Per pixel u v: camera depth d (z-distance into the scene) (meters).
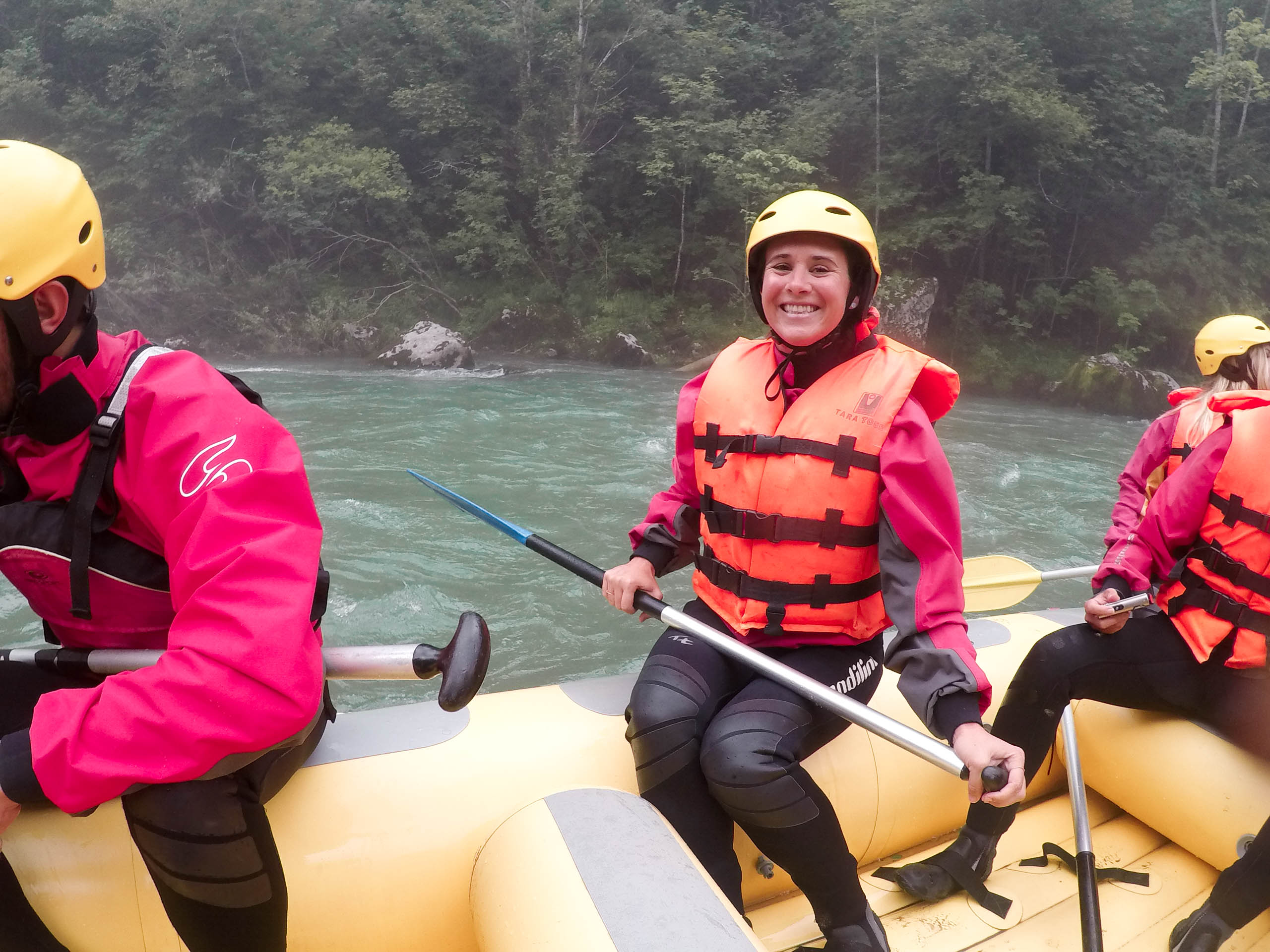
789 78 24.28
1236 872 1.57
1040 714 1.83
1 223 0.92
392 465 7.10
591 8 23.31
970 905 1.73
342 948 1.33
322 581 1.14
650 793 1.44
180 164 23.05
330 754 1.42
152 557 1.10
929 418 1.55
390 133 24.80
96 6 24.20
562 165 22.58
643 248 22.38
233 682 0.95
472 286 22.89
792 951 1.55
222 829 1.06
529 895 1.14
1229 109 24.14
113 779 0.96
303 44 23.59
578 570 1.73
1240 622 1.79
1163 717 1.94
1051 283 22.45
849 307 1.54
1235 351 2.31
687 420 1.69
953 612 1.34
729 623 1.57
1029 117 20.25
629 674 1.82
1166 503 1.89
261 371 15.08
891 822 1.78
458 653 1.12
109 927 1.22
